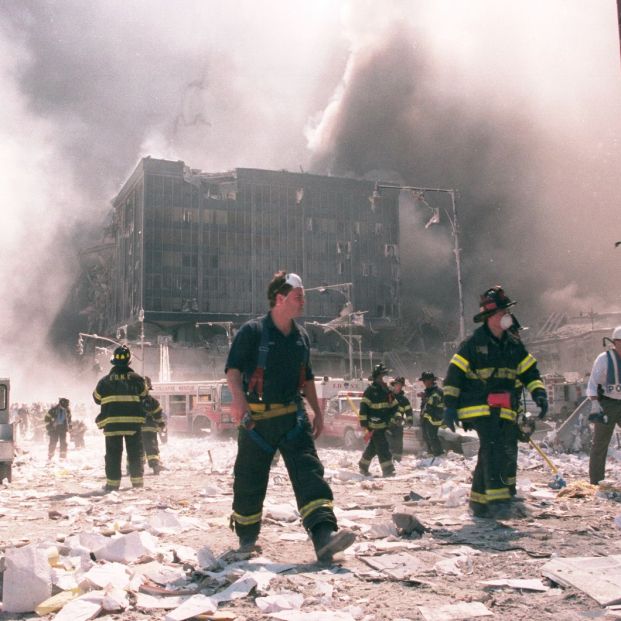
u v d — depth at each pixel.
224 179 111.69
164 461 14.37
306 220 114.56
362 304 115.94
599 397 7.95
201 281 107.88
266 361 4.27
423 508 6.55
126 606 3.27
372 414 10.52
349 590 3.50
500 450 5.72
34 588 3.34
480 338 5.77
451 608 3.10
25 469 13.41
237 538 5.08
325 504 4.15
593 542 4.62
